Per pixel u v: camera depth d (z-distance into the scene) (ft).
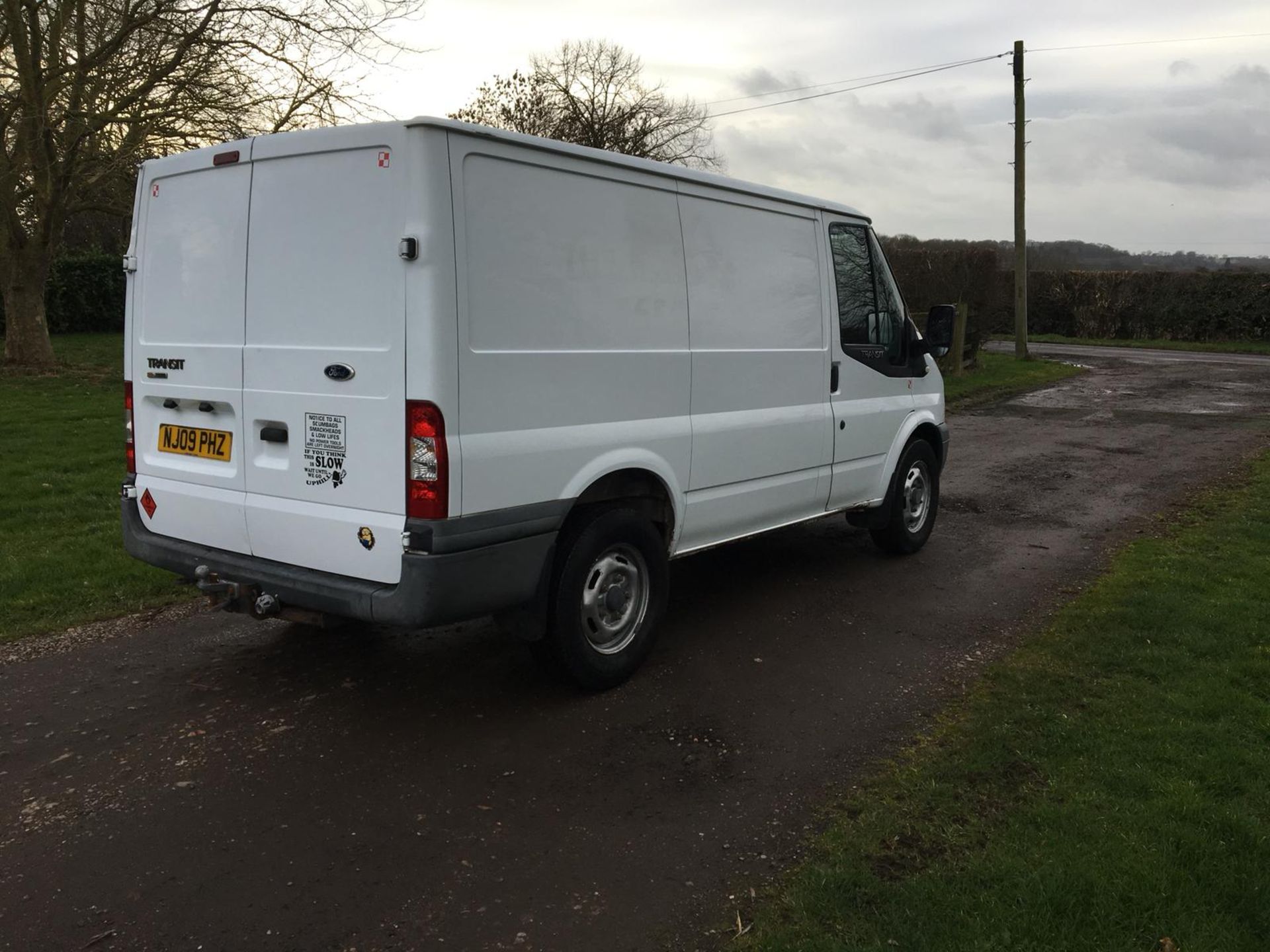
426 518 11.76
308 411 12.69
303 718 13.62
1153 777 11.24
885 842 10.25
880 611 18.31
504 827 10.79
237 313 13.42
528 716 13.71
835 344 18.99
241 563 13.60
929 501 22.81
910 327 21.76
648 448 14.61
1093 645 15.75
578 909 9.32
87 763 12.25
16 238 54.60
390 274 11.74
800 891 9.41
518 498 12.64
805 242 18.10
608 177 13.76
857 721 13.50
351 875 9.89
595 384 13.69
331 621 13.05
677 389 15.14
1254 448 36.19
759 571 21.11
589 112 99.66
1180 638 15.79
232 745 12.77
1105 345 99.76
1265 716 12.76
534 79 98.37
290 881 9.78
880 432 20.54
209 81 50.83
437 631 17.28
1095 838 10.02
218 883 9.74
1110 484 30.40
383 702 14.19
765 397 17.16
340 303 12.26
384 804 11.29
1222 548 21.58
